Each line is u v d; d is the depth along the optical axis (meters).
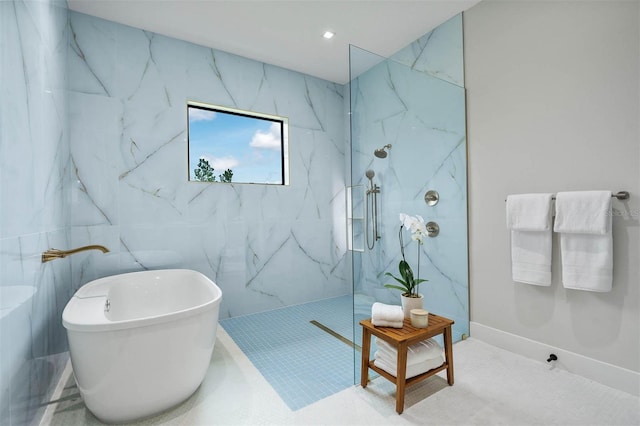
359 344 1.96
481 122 2.39
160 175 2.73
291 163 3.49
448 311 2.40
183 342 1.52
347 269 3.94
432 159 2.33
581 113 1.87
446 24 2.62
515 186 2.19
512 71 2.20
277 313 3.23
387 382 1.86
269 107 3.33
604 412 1.55
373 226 2.10
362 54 2.07
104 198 2.49
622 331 1.73
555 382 1.82
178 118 2.81
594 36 1.81
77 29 2.40
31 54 1.51
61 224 2.07
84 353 1.36
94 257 2.46
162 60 2.75
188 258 2.86
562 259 1.88
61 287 2.03
